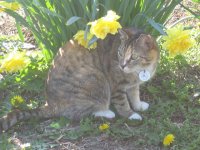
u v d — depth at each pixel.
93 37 2.39
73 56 2.46
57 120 2.46
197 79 2.67
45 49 2.69
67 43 2.50
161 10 2.58
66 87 2.45
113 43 2.44
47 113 2.46
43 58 2.71
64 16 2.58
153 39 2.41
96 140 2.36
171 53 2.47
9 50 2.85
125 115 2.48
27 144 2.32
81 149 2.32
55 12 2.55
